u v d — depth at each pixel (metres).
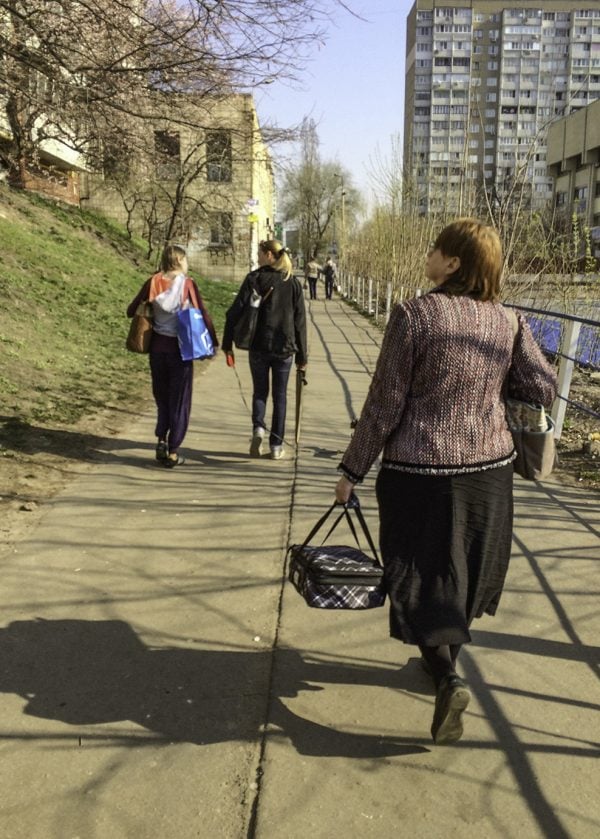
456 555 2.43
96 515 4.67
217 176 29.48
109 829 2.17
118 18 7.32
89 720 2.67
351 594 2.57
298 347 6.06
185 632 3.29
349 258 34.00
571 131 52.06
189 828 2.18
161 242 25.64
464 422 2.40
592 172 49.66
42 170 22.33
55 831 2.15
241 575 3.87
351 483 2.49
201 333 5.56
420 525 2.44
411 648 3.21
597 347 11.23
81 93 7.94
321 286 47.12
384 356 2.41
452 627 2.39
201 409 8.01
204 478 5.54
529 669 3.06
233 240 33.56
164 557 4.07
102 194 29.50
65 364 8.99
